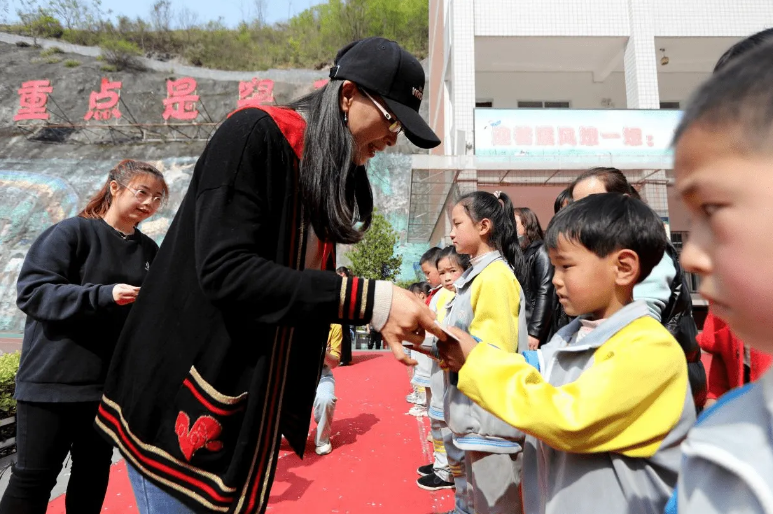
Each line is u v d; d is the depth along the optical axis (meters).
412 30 40.53
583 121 10.22
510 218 2.76
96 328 2.11
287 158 1.29
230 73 39.50
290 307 1.15
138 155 30.19
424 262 5.19
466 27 11.23
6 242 24.70
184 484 1.23
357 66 1.33
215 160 1.22
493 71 14.08
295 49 41.88
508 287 2.20
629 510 1.19
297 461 3.81
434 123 18.42
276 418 1.30
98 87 36.22
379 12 41.12
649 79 11.03
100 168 29.12
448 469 3.23
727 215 0.41
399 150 29.17
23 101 31.91
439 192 11.95
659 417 1.18
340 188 1.31
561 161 9.86
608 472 1.24
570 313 1.40
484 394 1.26
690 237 0.47
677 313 2.03
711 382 2.40
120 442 1.32
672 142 0.46
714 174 0.41
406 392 6.49
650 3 11.30
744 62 0.43
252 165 1.22
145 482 1.31
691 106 0.45
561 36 11.42
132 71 38.00
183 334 1.26
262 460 1.25
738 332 0.45
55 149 30.52
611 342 1.27
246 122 1.25
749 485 0.46
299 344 1.49
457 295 2.47
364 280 1.21
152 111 34.88
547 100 14.48
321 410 3.92
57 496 3.08
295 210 1.32
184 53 40.59
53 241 2.17
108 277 2.26
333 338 5.62
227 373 1.24
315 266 1.55
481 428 2.01
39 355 2.04
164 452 1.25
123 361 1.36
